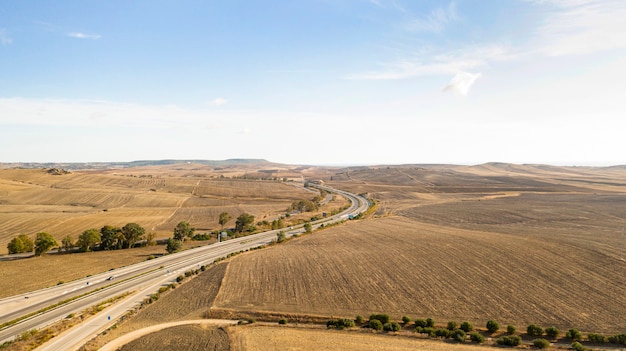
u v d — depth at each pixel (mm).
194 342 42094
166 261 86562
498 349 38219
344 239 91312
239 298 56188
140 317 52438
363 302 52125
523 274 57562
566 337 40375
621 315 43719
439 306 49500
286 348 39125
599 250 65188
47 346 44750
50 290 67312
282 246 90125
